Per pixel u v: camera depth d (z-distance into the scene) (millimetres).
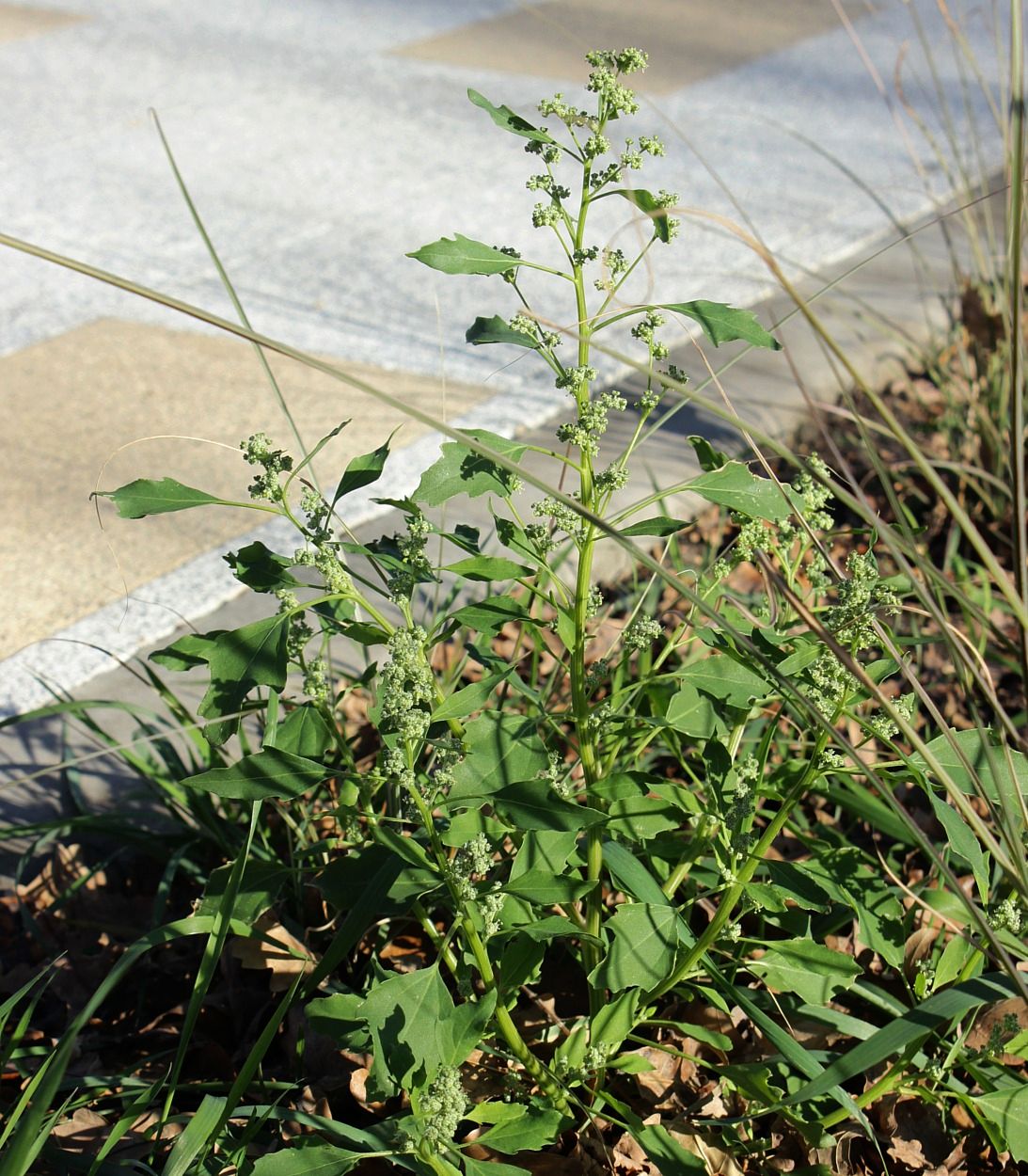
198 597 1391
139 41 3785
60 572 1441
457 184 2707
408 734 746
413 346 2012
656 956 795
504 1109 776
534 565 950
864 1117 849
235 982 981
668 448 1619
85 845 1104
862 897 849
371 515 1533
